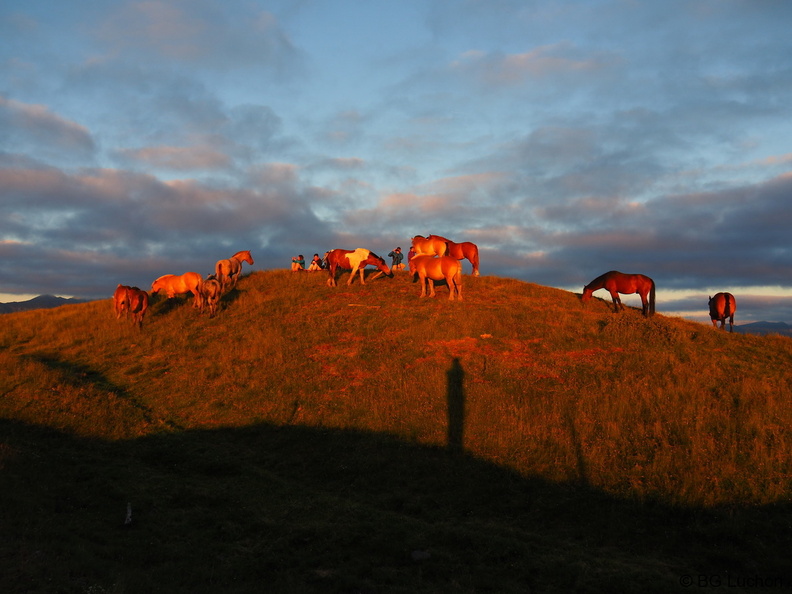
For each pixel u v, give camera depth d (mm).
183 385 18578
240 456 14258
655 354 18875
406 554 9727
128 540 9711
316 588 8578
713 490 11375
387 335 21672
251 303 26906
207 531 10445
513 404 15812
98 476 12406
